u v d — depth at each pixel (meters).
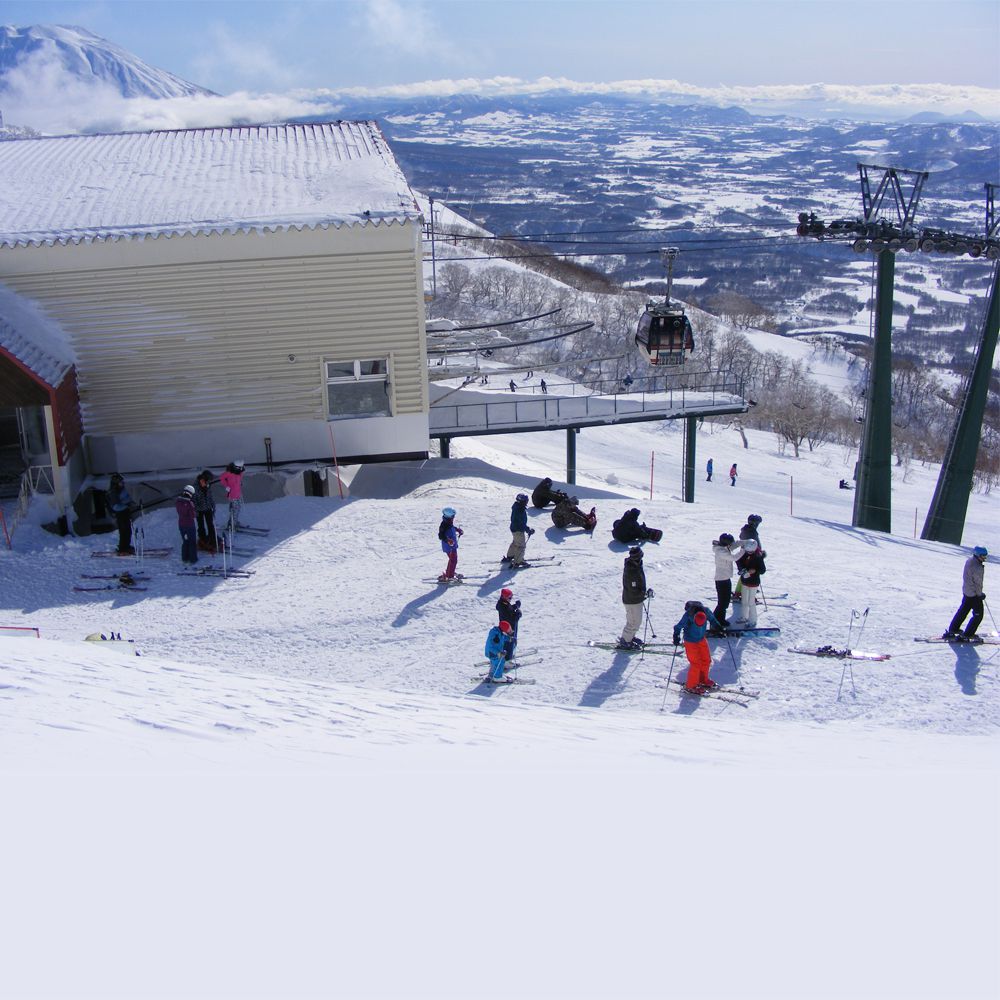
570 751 7.51
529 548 20.03
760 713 13.59
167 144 30.67
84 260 23.72
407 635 16.64
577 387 54.41
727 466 53.50
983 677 14.30
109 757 5.86
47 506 22.19
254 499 24.77
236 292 24.31
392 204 24.55
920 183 28.23
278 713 8.80
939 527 31.97
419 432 26.03
